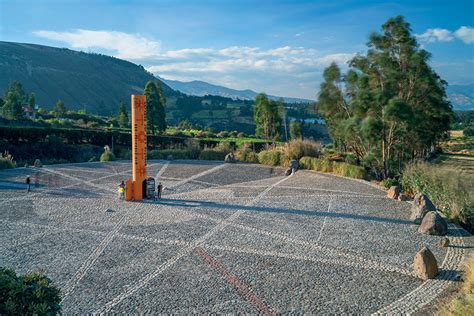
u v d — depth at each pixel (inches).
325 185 768.3
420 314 275.9
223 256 389.1
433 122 940.6
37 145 1331.2
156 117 2021.4
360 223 505.7
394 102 756.6
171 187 749.3
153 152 1191.6
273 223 506.0
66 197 646.5
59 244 420.8
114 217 530.9
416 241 433.4
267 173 927.7
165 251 402.3
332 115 1080.2
